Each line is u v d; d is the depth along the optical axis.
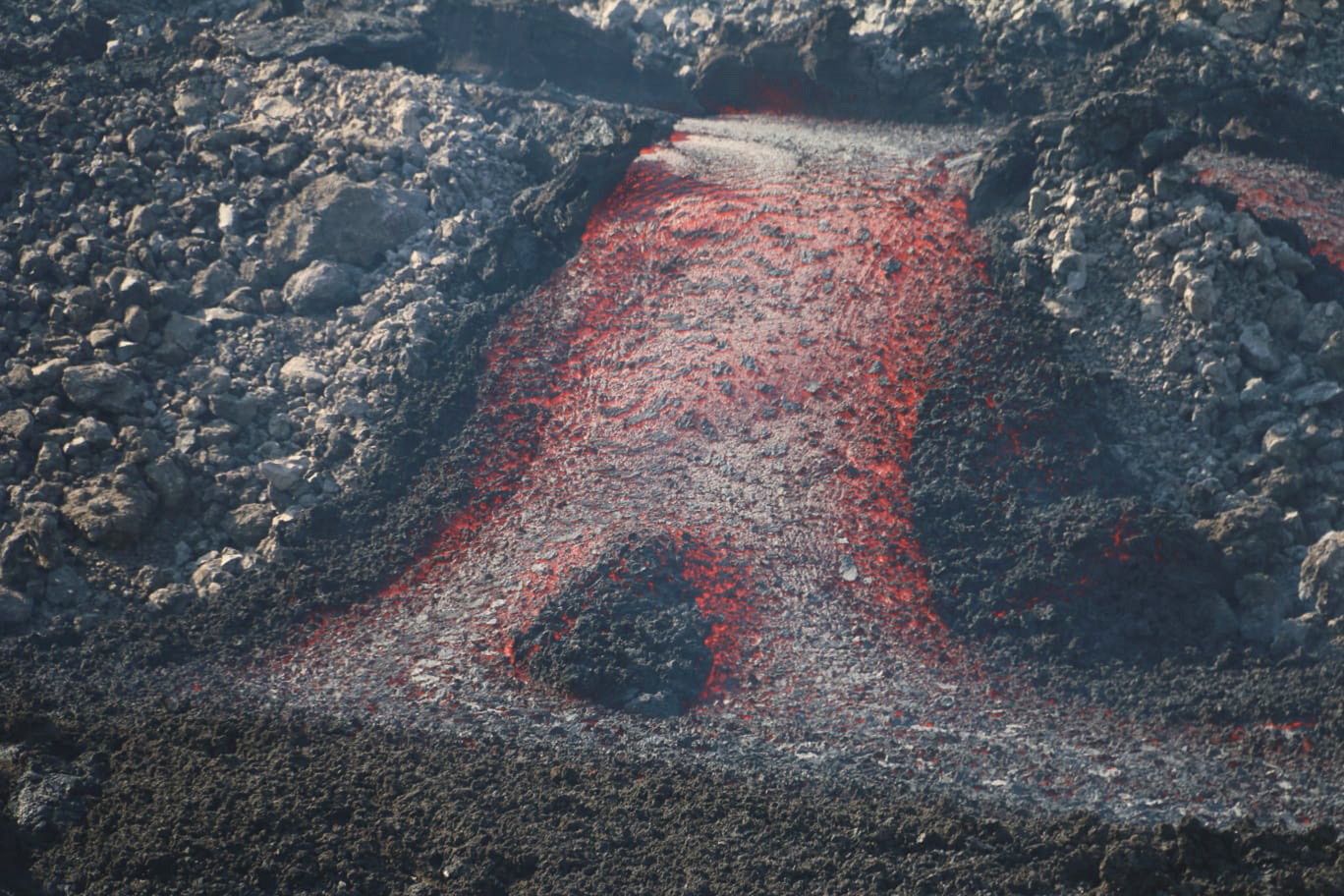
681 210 158.88
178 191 162.50
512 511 134.88
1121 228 145.88
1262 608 119.25
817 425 137.25
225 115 171.38
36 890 95.88
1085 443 131.75
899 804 105.00
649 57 189.50
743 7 191.38
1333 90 162.50
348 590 128.88
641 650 118.75
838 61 177.62
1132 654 118.94
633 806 103.94
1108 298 142.38
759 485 133.50
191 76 177.25
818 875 95.19
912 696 116.50
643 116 173.75
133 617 127.94
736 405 140.12
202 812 100.75
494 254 157.75
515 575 128.50
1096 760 109.31
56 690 119.38
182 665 122.69
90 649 123.81
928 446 133.62
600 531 130.88
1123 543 122.94
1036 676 118.00
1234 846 95.06
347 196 159.12
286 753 109.31
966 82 173.12
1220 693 113.88
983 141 166.12
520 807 103.25
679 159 167.12
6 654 123.38
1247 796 104.81
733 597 124.81
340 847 98.06
